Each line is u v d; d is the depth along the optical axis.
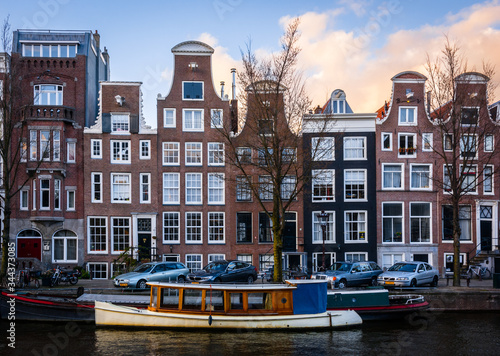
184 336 19.64
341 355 17.67
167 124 35.19
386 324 22.14
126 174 34.78
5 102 27.34
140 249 34.16
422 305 22.59
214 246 34.94
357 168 35.44
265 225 35.16
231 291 20.78
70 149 34.56
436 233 35.59
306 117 33.41
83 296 23.38
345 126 35.59
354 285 27.86
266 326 20.55
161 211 34.81
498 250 35.16
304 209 35.12
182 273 27.53
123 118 34.97
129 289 24.11
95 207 34.31
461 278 33.25
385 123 35.84
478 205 35.91
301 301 21.00
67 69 35.38
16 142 33.41
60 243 34.31
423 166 36.00
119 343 18.61
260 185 32.06
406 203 35.59
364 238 35.34
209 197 35.22
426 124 36.09
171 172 35.06
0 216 33.53
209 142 35.31
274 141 26.59
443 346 18.91
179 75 35.34
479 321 22.80
